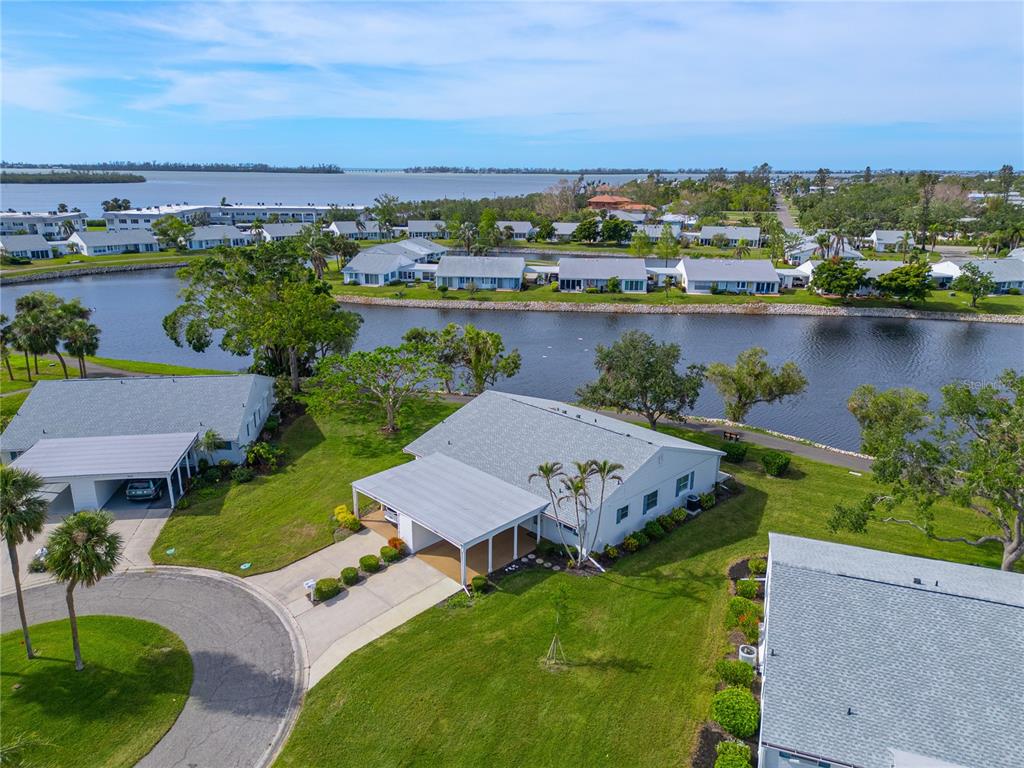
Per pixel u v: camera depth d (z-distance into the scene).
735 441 46.84
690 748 20.42
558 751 20.23
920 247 152.00
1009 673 18.72
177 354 76.75
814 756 17.45
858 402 43.59
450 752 20.14
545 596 28.11
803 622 20.88
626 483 31.69
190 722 21.25
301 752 20.03
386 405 47.06
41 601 27.55
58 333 59.31
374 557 29.81
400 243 142.50
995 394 27.08
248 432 43.31
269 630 25.73
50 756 19.75
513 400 40.78
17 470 22.95
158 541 32.22
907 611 20.81
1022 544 26.62
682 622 26.53
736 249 154.62
